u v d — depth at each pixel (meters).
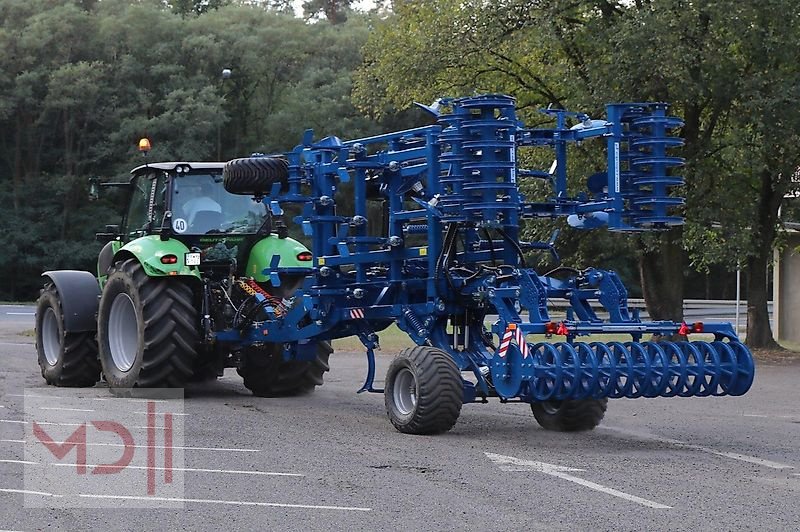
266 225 31.45
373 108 63.75
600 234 56.19
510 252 23.98
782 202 56.94
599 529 15.12
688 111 52.06
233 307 29.97
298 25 129.50
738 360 22.69
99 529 15.16
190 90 117.62
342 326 27.89
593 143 48.00
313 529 15.09
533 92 59.22
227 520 15.63
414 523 15.41
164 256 29.22
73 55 125.31
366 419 26.25
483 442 22.70
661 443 23.16
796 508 16.56
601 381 21.94
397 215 25.67
